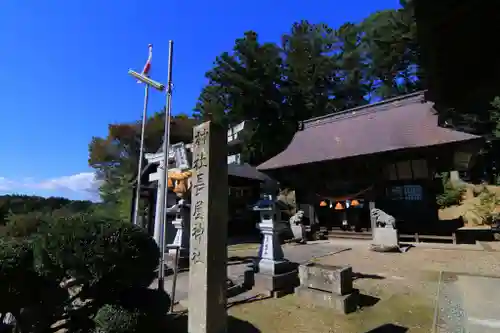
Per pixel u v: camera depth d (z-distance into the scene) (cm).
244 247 1395
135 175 2133
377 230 1220
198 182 355
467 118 1705
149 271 397
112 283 388
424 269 793
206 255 326
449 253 1025
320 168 1595
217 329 321
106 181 2731
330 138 1709
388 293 590
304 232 1490
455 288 593
